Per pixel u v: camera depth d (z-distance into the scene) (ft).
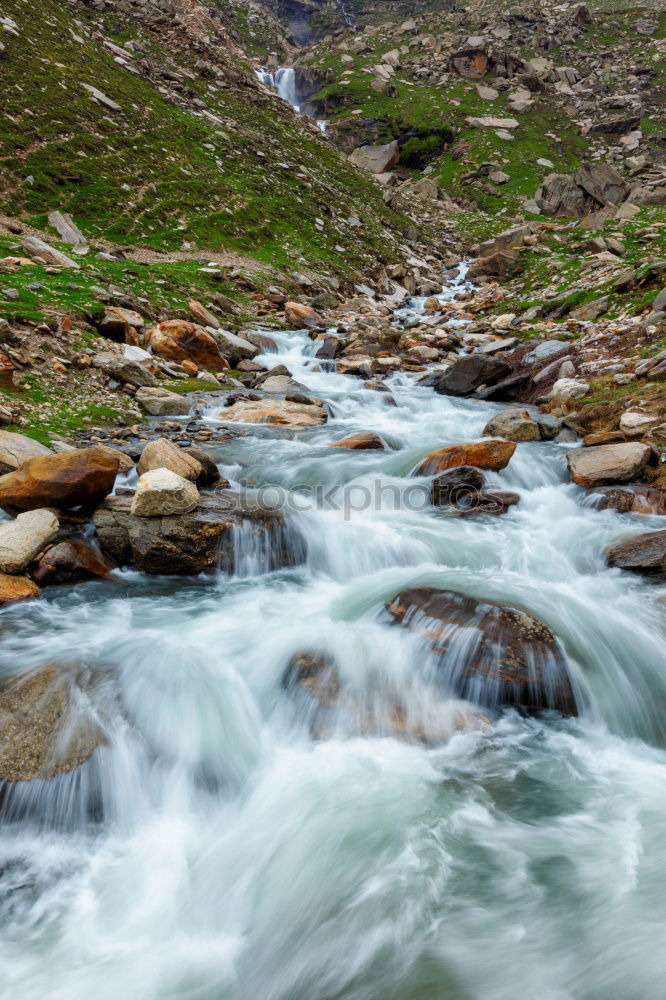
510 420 48.16
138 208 136.15
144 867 16.43
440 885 15.33
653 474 36.68
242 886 15.78
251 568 30.78
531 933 14.03
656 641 24.27
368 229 177.27
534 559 30.94
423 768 19.38
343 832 17.06
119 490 34.06
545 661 22.16
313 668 22.39
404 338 87.25
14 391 48.32
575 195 198.80
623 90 325.01
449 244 195.00
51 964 13.80
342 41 400.26
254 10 427.74
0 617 25.03
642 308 75.20
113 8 241.35
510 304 111.24
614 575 29.71
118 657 22.33
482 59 342.85
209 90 220.84
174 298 87.92
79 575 28.53
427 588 25.86
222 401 58.18
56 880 16.02
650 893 14.82
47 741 17.88
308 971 13.79
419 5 473.67
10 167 127.34
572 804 18.04
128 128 164.14
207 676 22.11
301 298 120.47
